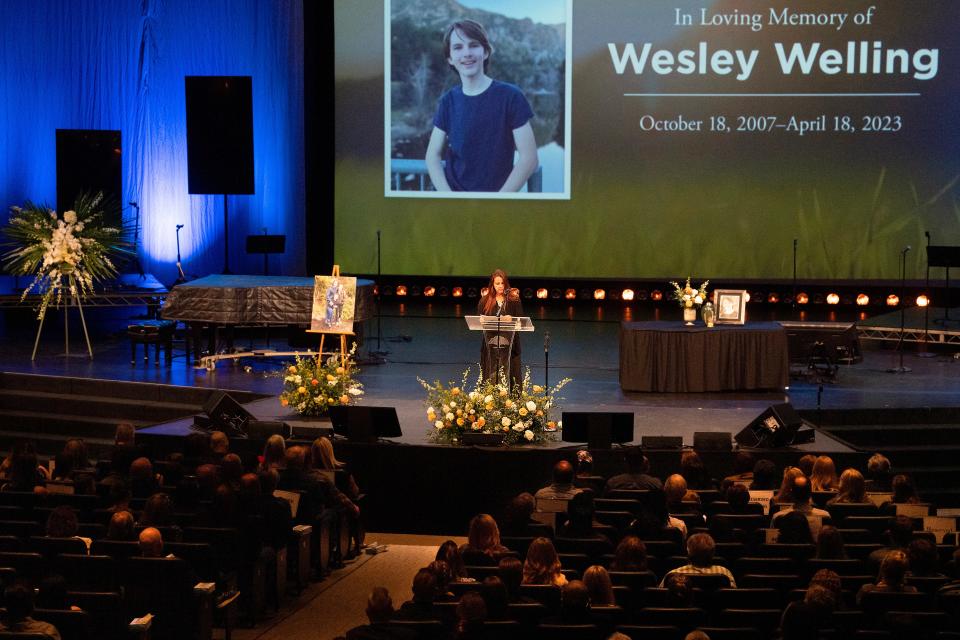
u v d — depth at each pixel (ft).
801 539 31.48
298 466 37.17
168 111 79.46
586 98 78.28
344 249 81.15
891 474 47.34
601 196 78.84
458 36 78.59
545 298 79.51
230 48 80.12
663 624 25.67
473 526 30.42
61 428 53.78
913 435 49.98
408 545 41.98
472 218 79.97
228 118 74.69
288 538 35.09
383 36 79.15
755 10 76.69
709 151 77.87
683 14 77.10
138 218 79.10
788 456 42.60
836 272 77.77
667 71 77.56
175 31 79.46
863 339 67.36
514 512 33.04
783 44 76.74
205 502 34.81
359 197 80.59
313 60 79.56
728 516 32.81
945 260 65.41
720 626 26.05
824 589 23.36
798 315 76.95
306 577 36.35
